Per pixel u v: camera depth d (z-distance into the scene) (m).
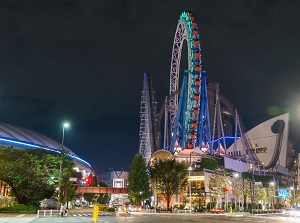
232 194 118.88
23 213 67.12
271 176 164.62
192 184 116.25
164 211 100.81
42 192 74.81
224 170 110.56
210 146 138.38
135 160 115.50
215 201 108.31
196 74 116.56
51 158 74.31
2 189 101.38
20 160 70.62
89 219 51.22
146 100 157.00
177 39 139.62
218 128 157.38
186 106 131.62
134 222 45.25
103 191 151.38
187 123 119.12
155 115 154.38
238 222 48.12
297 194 160.88
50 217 55.91
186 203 110.56
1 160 70.00
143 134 156.50
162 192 103.75
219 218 60.97
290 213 85.38
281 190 121.88
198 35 117.94
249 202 127.69
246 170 155.88
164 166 102.25
